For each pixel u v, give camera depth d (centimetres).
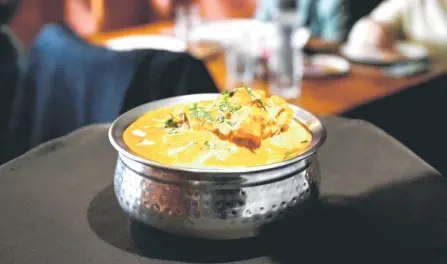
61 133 108
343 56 137
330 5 187
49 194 67
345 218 64
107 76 100
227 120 61
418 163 73
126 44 139
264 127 61
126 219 64
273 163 56
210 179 56
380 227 62
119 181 61
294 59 119
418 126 129
